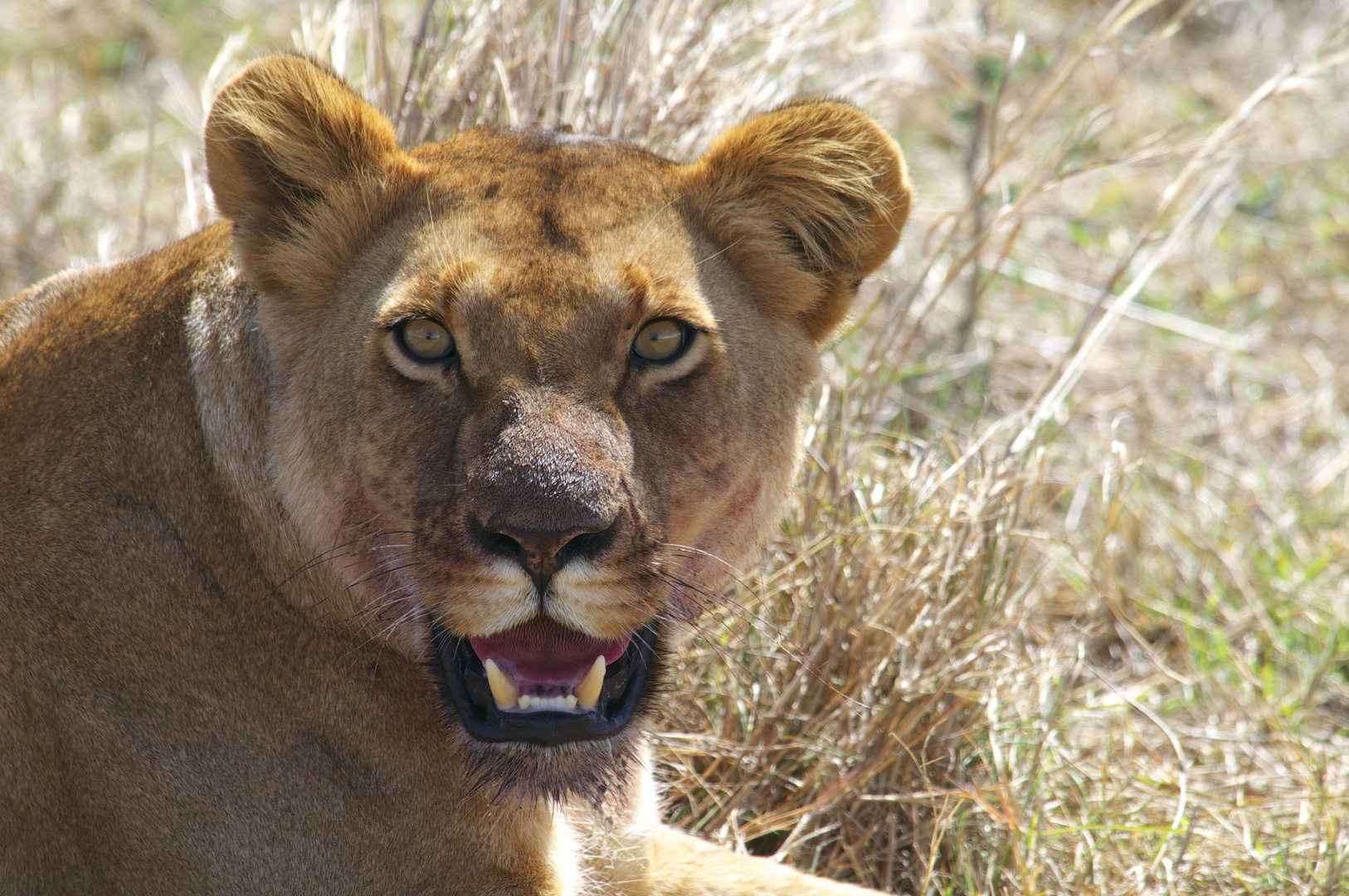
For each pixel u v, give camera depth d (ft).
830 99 15.31
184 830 14.05
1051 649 22.17
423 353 13.17
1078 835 19.43
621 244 13.44
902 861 19.39
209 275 14.83
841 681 20.49
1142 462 25.00
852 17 36.81
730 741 20.63
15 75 40.37
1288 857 19.42
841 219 15.55
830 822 19.80
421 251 13.42
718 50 24.84
